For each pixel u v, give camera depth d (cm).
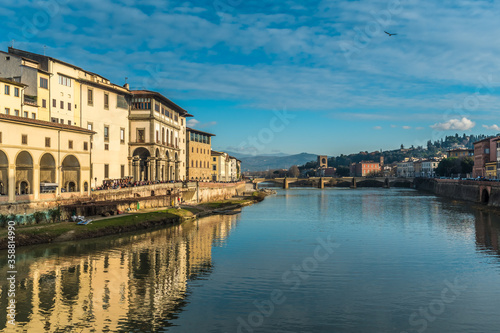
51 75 7738
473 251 5728
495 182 11794
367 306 3531
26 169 6203
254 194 18238
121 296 3700
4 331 2938
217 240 6525
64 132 6881
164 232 7231
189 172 15138
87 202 7194
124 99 10081
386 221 9188
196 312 3347
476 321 3222
